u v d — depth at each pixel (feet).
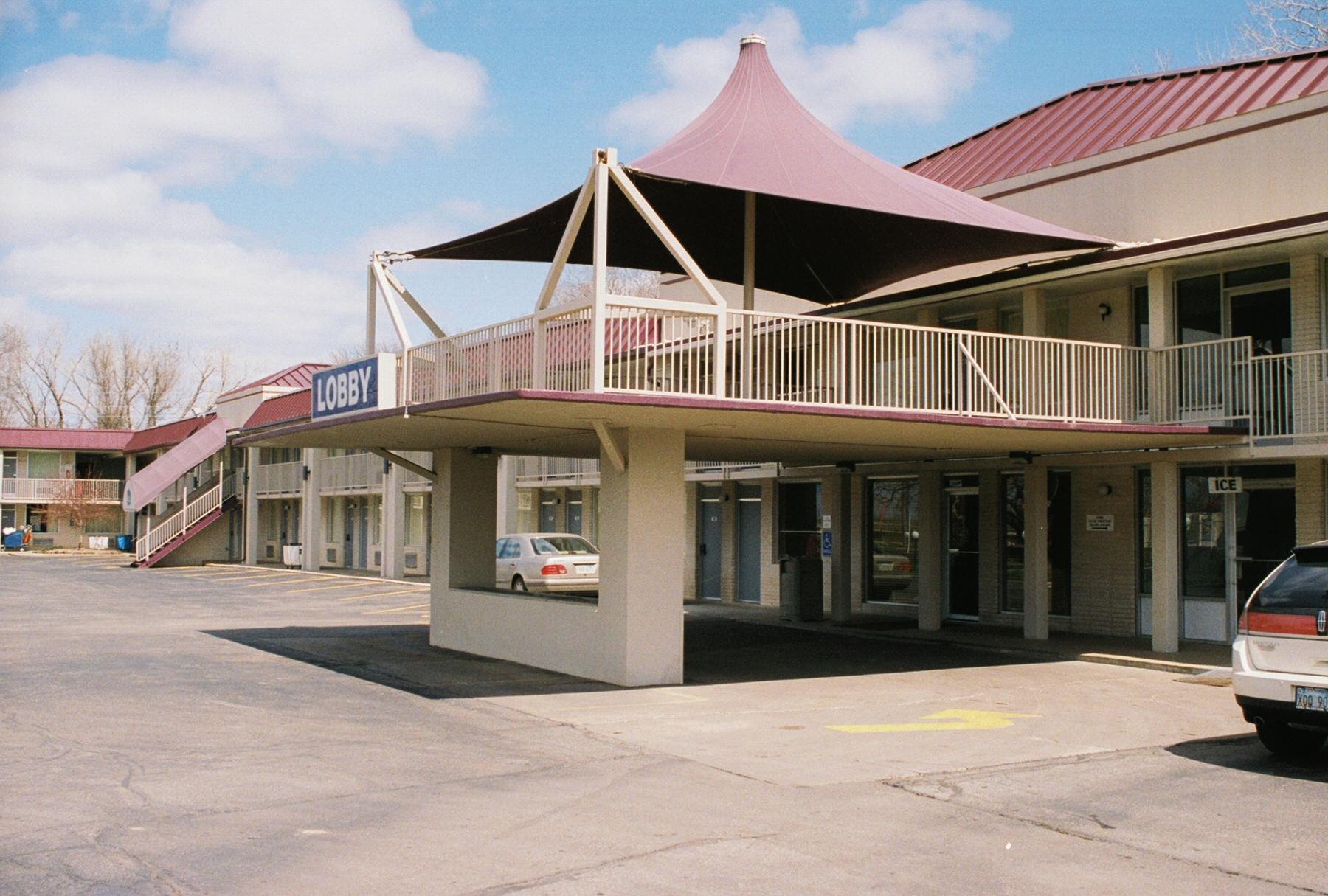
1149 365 53.06
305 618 74.18
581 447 58.70
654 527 44.93
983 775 28.96
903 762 30.55
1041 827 23.81
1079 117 69.72
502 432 49.93
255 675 46.26
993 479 67.00
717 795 26.55
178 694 40.75
